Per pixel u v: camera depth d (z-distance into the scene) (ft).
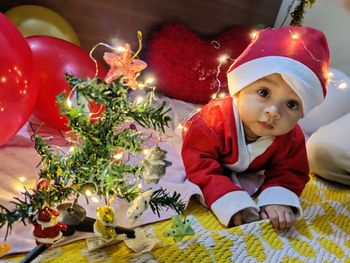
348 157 3.37
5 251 2.19
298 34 2.89
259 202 2.98
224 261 2.37
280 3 5.71
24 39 2.74
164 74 4.49
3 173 2.81
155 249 2.32
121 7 4.52
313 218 2.97
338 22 5.07
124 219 2.62
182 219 2.37
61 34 3.82
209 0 5.08
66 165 2.06
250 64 2.85
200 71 4.60
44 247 2.19
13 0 3.94
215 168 3.09
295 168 3.21
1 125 2.59
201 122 3.15
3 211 2.08
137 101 2.12
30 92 2.73
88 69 3.24
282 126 2.90
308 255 2.59
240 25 5.50
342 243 2.79
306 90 2.75
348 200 3.24
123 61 2.05
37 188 2.10
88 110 2.14
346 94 4.28
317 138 3.59
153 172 2.18
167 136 3.59
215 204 2.85
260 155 3.17
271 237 2.66
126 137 2.09
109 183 2.04
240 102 3.00
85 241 2.42
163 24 4.77
